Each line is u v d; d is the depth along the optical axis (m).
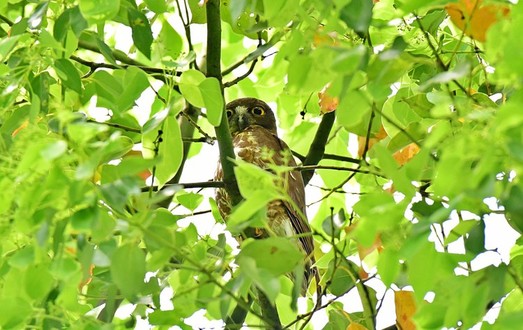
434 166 7.48
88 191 6.31
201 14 10.62
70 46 8.49
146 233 6.59
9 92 7.80
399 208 6.30
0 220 6.83
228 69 11.23
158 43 8.74
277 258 6.85
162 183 8.30
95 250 6.87
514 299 7.25
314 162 11.56
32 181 6.38
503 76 5.73
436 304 6.49
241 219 6.56
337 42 7.84
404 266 8.18
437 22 9.12
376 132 9.74
